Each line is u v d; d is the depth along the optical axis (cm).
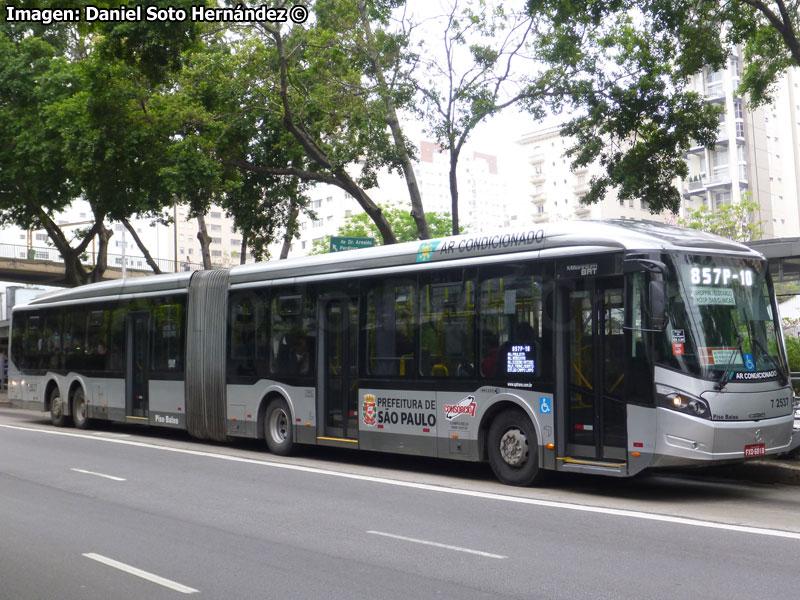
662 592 627
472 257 1249
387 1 1972
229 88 2123
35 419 2567
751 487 1184
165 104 2120
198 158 2034
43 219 3247
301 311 1529
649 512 970
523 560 738
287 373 1542
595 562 725
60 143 2556
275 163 2356
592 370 1091
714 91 6956
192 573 716
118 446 1727
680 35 1873
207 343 1739
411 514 968
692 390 1016
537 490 1148
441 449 1262
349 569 718
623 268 1055
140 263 6531
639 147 2012
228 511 1001
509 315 1186
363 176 2119
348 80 2061
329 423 1461
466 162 16488
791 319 1783
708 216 4378
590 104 2009
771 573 677
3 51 2692
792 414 1109
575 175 9181
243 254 2625
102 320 2073
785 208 7131
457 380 1245
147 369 1902
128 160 2139
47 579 702
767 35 1864
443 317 1277
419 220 2097
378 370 1369
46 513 1001
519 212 9712
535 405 1142
